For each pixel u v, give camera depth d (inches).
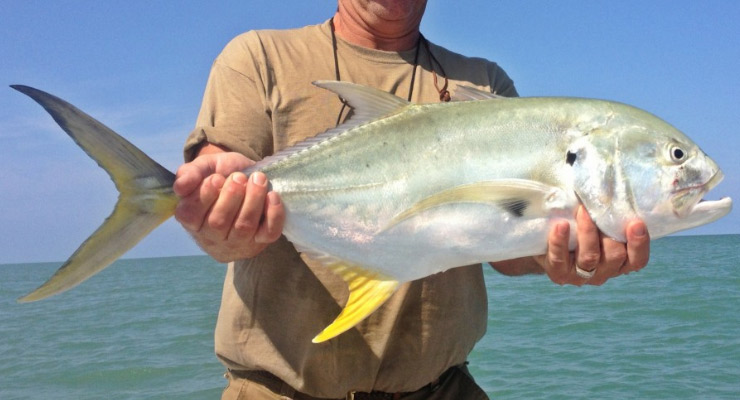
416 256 35.7
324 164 36.2
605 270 36.1
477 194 34.8
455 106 36.4
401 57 42.2
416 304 39.9
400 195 35.5
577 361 111.7
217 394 114.0
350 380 39.2
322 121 39.6
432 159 35.4
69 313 239.9
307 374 38.9
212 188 32.6
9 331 195.2
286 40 41.2
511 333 136.3
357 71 41.1
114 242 32.6
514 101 36.4
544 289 219.0
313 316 38.8
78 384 124.2
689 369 105.0
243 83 39.4
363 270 36.2
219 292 318.3
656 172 35.2
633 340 126.9
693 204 35.6
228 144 37.8
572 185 35.0
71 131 32.9
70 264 31.5
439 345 40.3
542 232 35.1
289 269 39.0
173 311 229.8
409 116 36.3
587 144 35.2
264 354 39.1
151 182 33.3
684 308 162.4
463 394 42.8
